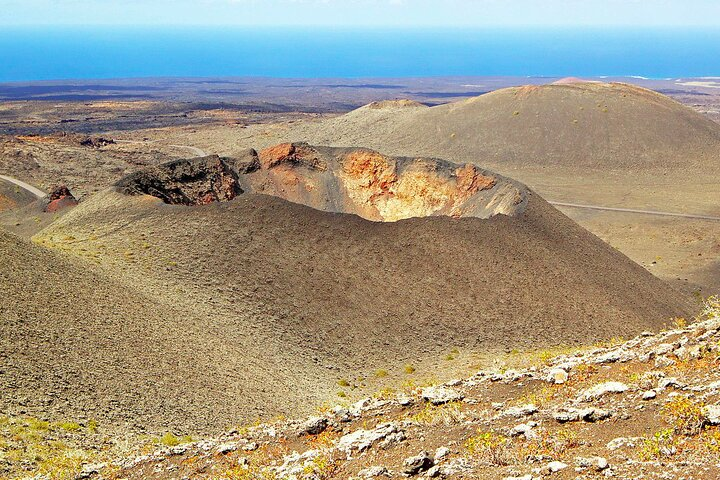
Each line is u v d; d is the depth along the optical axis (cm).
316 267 5766
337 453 1739
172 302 4778
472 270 5950
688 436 1420
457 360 4750
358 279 5725
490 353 4909
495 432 1667
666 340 2153
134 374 3541
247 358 4284
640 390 1747
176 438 2892
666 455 1336
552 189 14750
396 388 4100
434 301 5597
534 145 17650
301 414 3522
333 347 4916
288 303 5284
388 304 5506
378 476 1518
